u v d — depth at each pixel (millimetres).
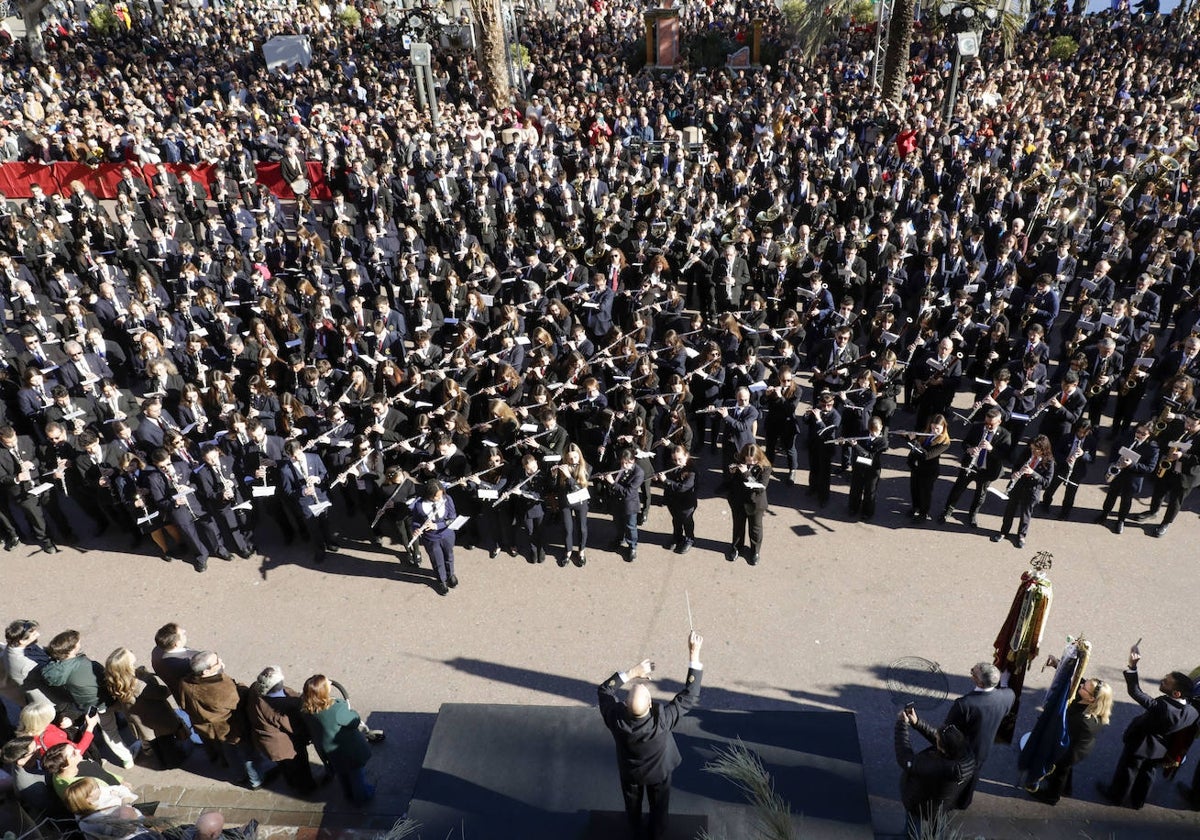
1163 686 6703
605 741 7941
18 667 7762
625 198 19922
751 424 11273
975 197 18812
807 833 6895
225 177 21312
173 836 6094
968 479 10703
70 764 6445
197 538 10766
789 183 20078
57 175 23969
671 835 6879
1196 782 7219
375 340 13656
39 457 11219
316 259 16469
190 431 11617
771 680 8867
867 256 16234
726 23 41156
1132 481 10320
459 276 16297
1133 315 12727
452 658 9391
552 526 11586
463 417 11719
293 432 11172
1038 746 7102
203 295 14305
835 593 10047
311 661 9445
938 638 9305
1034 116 24422
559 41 39719
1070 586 9938
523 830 7074
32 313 14141
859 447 10961
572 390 12586
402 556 11109
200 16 42781
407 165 21984
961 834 6621
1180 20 35938
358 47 38781
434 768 7680
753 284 16281
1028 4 35219
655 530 11375
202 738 7906
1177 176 18547
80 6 44250
